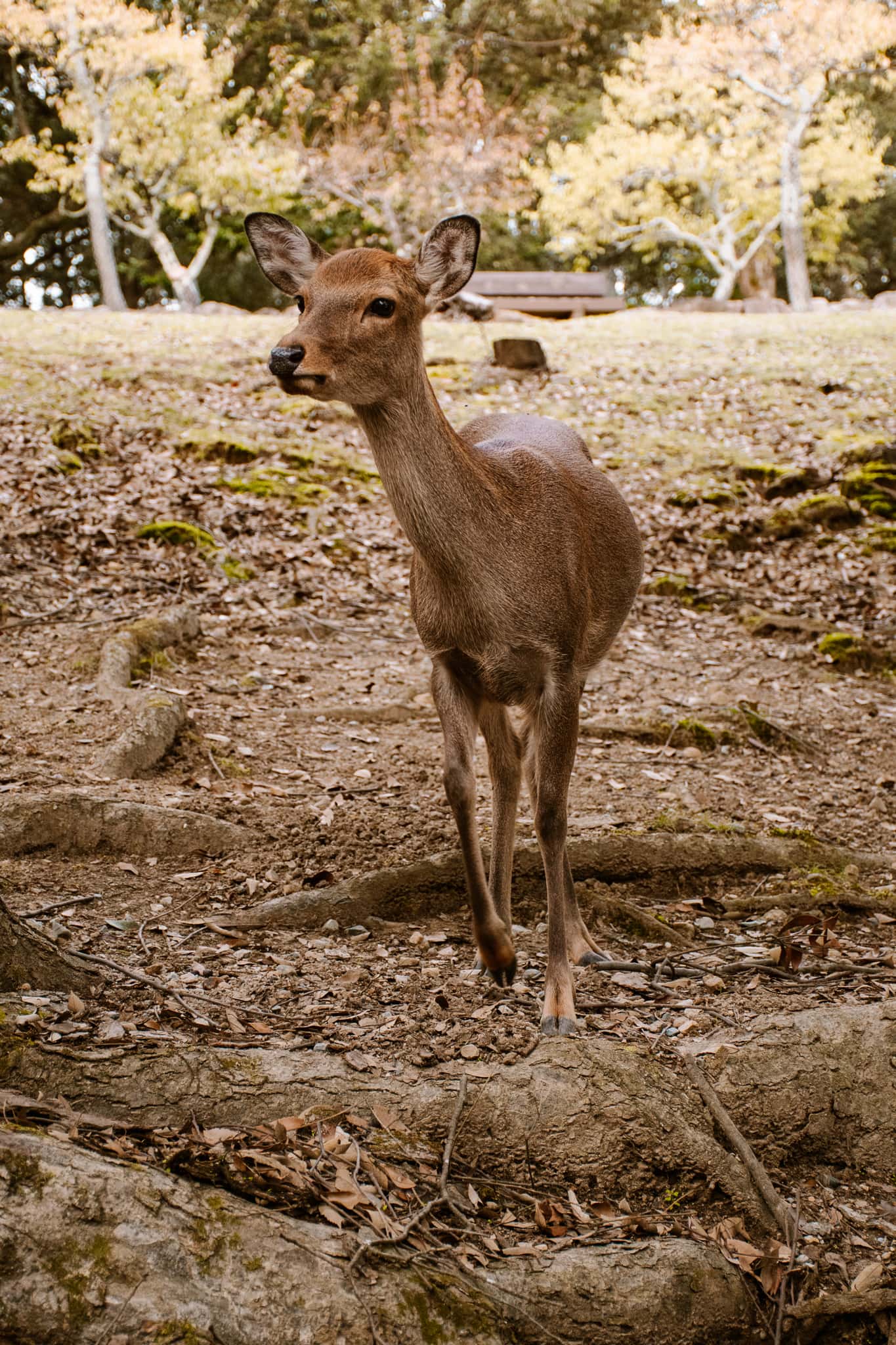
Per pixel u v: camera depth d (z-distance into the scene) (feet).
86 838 16.38
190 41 85.05
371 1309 9.43
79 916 14.60
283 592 29.50
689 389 49.52
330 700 23.56
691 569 34.09
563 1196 11.45
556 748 13.85
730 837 18.52
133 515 32.27
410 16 106.73
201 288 116.47
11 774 17.47
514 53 112.88
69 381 43.93
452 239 13.14
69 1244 9.02
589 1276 10.48
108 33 84.99
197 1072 11.16
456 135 93.09
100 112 86.28
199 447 37.70
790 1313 10.96
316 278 12.91
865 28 86.12
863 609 32.37
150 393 43.65
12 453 35.19
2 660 22.75
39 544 29.63
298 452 38.34
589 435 43.29
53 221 109.60
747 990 14.79
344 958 14.67
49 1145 9.54
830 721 25.31
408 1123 11.44
